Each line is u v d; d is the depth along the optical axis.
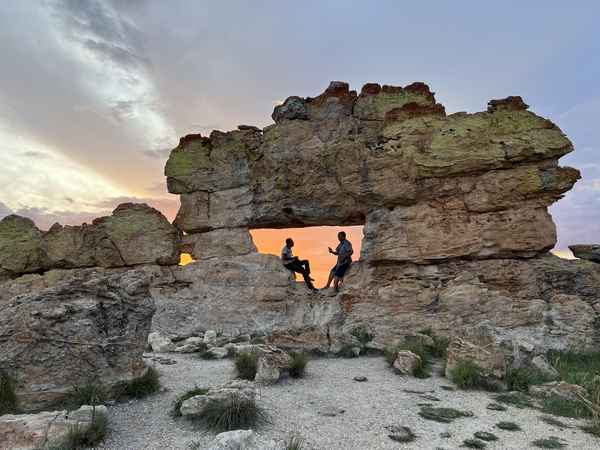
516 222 16.88
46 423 6.46
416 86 19.91
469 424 7.67
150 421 7.48
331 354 13.73
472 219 17.12
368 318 16.72
